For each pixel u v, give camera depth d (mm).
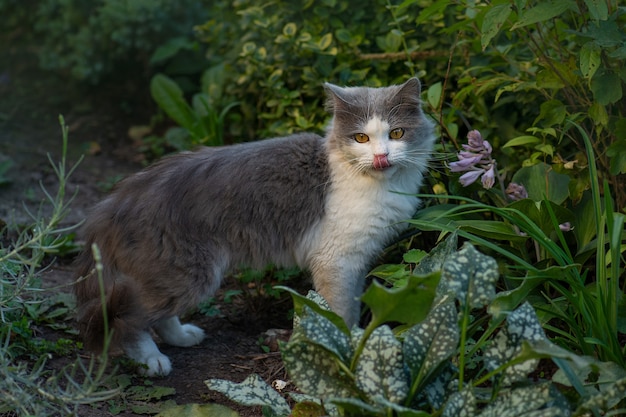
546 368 3418
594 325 3025
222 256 3676
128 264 3549
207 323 4211
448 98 4730
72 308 4027
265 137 5203
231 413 3029
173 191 3611
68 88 7148
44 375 3393
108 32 6746
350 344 2768
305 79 4883
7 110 6770
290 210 3732
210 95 5840
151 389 3404
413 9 4828
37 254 2955
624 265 3658
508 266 3268
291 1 5242
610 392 2471
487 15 3408
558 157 3904
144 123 6836
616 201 3896
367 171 3656
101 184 5785
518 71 4262
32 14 7605
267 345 3924
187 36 6777
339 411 2713
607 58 3578
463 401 2562
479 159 3615
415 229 3943
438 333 2709
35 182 5777
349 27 5051
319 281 3803
